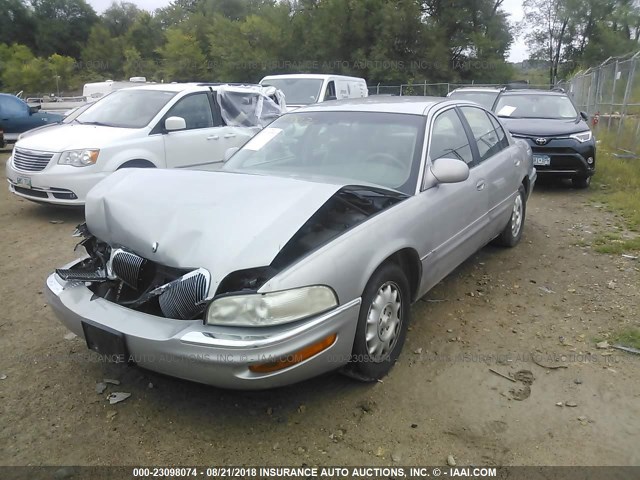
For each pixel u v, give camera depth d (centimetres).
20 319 436
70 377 355
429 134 420
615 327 415
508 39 4409
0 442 295
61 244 631
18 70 5738
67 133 759
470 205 445
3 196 904
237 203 318
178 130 790
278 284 279
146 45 6150
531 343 394
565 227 695
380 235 330
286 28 4178
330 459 283
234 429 306
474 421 310
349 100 502
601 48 5228
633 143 1276
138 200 335
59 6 6888
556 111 1028
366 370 332
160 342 278
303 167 425
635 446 289
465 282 508
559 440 294
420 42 3919
